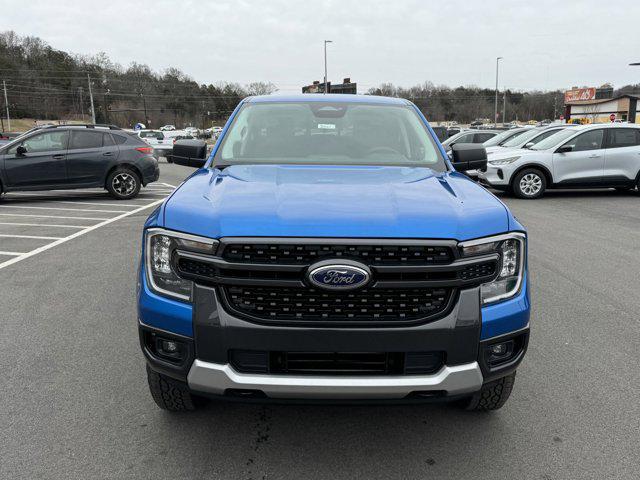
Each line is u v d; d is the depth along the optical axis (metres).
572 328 4.37
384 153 3.65
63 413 3.03
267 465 2.58
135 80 105.38
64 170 11.88
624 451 2.71
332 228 2.28
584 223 9.11
